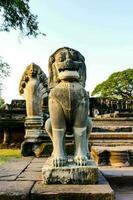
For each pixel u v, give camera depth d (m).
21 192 3.51
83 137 4.18
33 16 19.81
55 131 4.18
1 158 7.95
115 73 42.84
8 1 18.81
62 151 4.13
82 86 4.30
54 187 3.75
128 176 4.79
